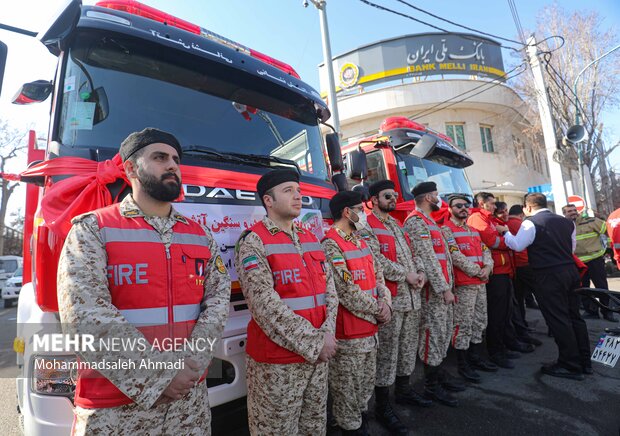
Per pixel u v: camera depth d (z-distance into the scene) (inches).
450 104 699.4
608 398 126.2
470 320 148.9
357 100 732.0
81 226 56.5
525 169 767.1
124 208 61.5
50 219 65.0
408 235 138.3
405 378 127.6
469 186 237.8
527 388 137.3
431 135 220.7
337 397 95.7
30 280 90.9
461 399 130.3
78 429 53.2
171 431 56.4
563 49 679.1
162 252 60.1
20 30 76.7
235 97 115.3
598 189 848.9
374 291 101.0
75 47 89.7
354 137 750.5
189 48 106.3
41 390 64.5
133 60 97.6
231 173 95.1
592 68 660.7
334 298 87.4
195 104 105.2
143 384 51.0
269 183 84.5
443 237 147.6
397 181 185.5
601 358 115.0
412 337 124.1
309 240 90.0
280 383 74.7
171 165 61.8
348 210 103.3
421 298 135.3
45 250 63.7
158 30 102.3
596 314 235.3
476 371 157.8
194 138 101.2
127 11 107.2
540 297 152.3
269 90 126.0
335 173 146.1
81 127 84.4
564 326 146.3
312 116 141.3
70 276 52.1
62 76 86.0
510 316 181.8
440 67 733.3
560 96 651.5
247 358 80.5
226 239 88.5
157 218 62.9
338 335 95.5
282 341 74.7
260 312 73.9
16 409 144.9
